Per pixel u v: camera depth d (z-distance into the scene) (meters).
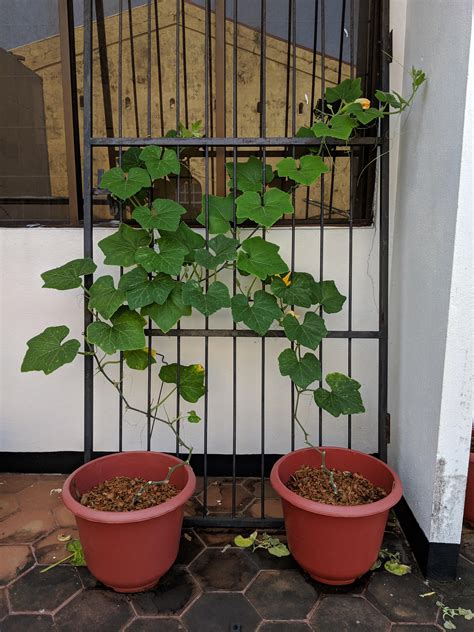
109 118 2.07
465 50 1.28
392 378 1.93
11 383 2.09
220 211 1.70
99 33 2.01
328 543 1.39
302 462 1.69
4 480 2.09
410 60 1.75
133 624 1.35
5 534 1.72
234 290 1.73
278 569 1.56
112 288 1.58
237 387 2.07
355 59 1.95
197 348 2.05
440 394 1.43
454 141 1.34
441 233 1.44
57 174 2.03
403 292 1.79
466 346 1.39
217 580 1.51
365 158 1.97
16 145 2.03
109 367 2.06
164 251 1.56
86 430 1.71
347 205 2.04
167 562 1.44
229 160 2.03
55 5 1.93
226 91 2.01
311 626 1.34
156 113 2.07
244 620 1.36
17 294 2.03
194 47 2.01
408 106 1.74
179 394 1.73
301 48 1.97
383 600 1.43
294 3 1.64
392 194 1.92
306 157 1.61
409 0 1.78
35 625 1.34
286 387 2.06
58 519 1.82
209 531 1.75
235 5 1.95
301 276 1.69
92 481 1.59
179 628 1.33
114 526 1.33
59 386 2.09
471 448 1.78
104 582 1.43
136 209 1.58
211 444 2.11
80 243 2.00
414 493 1.64
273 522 1.72
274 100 2.02
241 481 2.10
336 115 1.59
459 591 1.47
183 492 1.42
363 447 2.07
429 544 1.49
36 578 1.52
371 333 1.70
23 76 1.99
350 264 1.72
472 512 1.75
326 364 2.05
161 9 1.99
